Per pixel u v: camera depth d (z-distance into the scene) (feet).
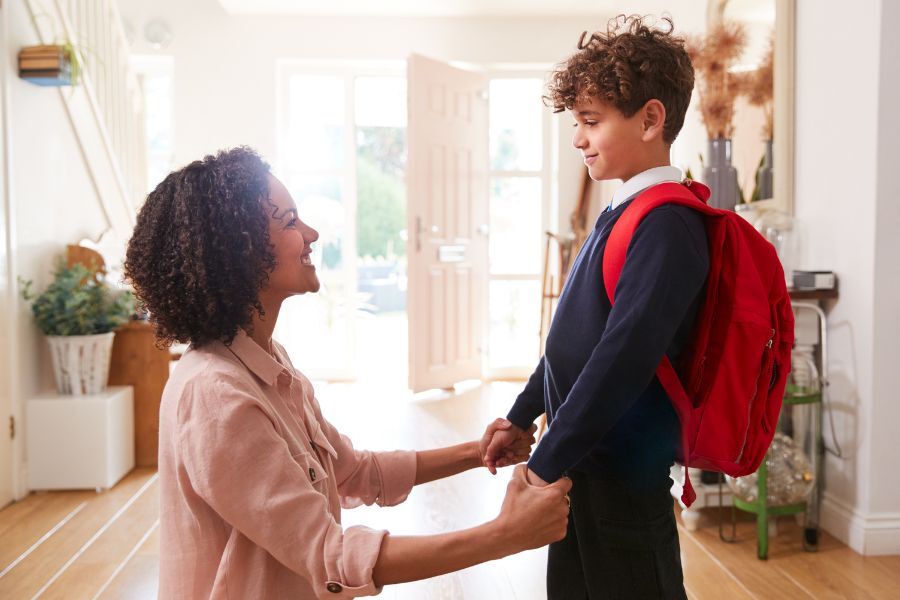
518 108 21.03
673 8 14.62
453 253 19.58
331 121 20.67
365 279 31.32
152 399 12.91
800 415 10.49
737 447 4.23
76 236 13.16
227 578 3.51
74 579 8.65
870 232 9.26
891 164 9.12
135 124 18.06
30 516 10.65
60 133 12.64
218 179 3.69
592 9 19.44
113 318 12.06
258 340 4.00
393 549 3.33
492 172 21.02
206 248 3.64
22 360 11.51
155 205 3.75
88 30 14.20
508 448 4.98
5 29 11.04
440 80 18.98
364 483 4.73
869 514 9.39
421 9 19.47
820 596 8.18
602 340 3.98
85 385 11.94
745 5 11.76
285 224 3.89
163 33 19.57
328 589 3.28
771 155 11.11
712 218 4.23
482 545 3.42
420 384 18.66
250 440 3.42
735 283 4.20
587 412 3.87
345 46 19.99
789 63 10.64
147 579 8.65
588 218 20.72
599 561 4.52
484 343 21.12
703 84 12.96
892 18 9.00
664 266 3.98
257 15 19.80
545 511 3.55
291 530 3.35
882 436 9.35
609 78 4.30
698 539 9.92
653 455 4.45
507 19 20.20
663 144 4.50
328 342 20.89
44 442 11.55
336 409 17.22
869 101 9.20
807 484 9.36
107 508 10.95
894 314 9.27
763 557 9.18
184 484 3.54
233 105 19.86
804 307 10.22
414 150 18.33
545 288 20.36
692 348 4.30
